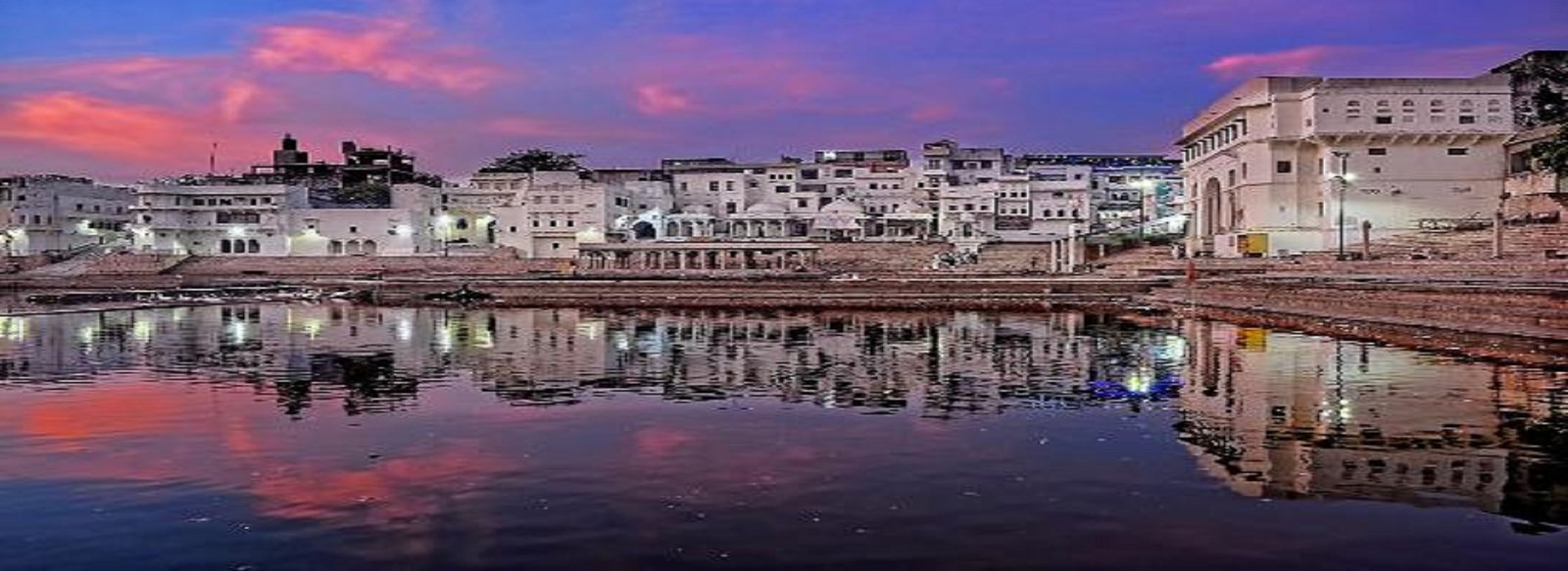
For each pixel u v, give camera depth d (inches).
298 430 946.1
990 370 1381.6
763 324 2377.0
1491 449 799.7
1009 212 6146.7
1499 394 1069.8
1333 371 1278.3
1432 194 3777.1
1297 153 3897.6
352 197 6560.0
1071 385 1212.5
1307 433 871.7
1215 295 2684.5
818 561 547.2
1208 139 4478.3
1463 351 1493.6
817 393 1168.2
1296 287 2284.7
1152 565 533.6
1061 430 902.4
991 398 1115.3
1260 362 1393.9
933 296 3334.2
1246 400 1064.2
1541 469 728.3
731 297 3496.6
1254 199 3907.5
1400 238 3435.0
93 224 6988.2
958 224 5487.2
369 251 6053.2
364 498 687.7
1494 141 3764.8
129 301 3565.5
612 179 6820.9
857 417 986.7
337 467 780.6
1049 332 2052.2
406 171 7682.1
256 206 6136.8
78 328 2359.7
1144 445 829.8
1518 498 653.3
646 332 2146.9
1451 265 2404.0
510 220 5964.6
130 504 676.7
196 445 874.8
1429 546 557.3
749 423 957.2
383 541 592.4
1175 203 6092.5
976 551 558.6
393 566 549.0
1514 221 3221.0
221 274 5388.8
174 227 6102.4
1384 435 858.1
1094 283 3334.2
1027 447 827.4
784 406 1063.6
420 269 5433.1
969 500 662.5
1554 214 3110.2
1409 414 952.9
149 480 743.7
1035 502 653.3
